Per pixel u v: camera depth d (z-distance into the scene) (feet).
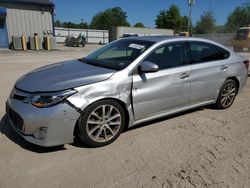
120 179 9.84
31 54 57.82
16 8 69.05
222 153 11.96
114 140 12.74
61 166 10.52
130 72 12.61
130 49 14.23
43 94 10.79
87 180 9.71
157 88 13.52
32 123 10.68
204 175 10.21
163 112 14.40
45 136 10.77
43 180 9.61
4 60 44.37
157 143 12.72
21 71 32.42
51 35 76.43
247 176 10.23
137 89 12.81
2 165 10.43
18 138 12.60
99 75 11.99
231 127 15.02
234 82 18.10
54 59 47.93
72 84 11.19
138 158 11.31
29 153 11.36
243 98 21.33
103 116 12.00
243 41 84.12
